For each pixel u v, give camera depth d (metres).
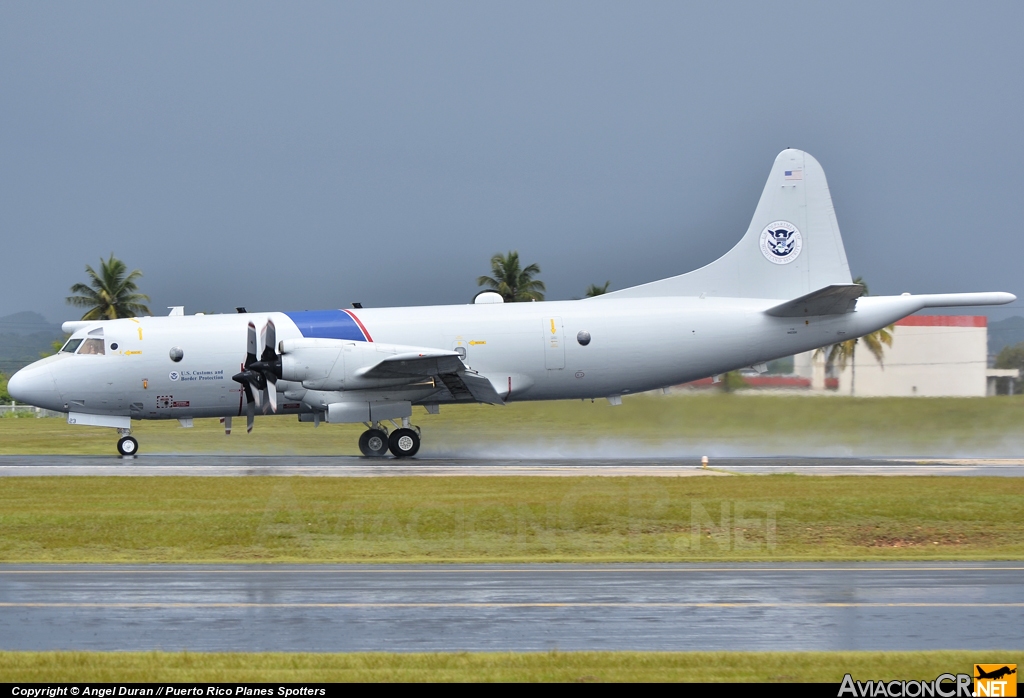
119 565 50.28
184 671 32.06
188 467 93.81
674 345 110.31
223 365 106.50
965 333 160.75
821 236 116.56
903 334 161.62
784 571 48.78
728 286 115.19
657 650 34.56
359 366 100.38
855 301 109.88
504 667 32.59
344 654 33.88
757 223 115.75
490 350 107.69
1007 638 36.25
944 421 142.75
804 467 98.44
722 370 113.12
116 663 32.91
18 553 54.31
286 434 153.25
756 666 32.88
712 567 50.03
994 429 138.88
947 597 42.66
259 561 51.84
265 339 100.81
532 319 109.38
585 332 109.25
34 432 161.62
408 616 38.88
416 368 98.88
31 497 73.19
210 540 58.00
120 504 69.88
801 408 143.38
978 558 53.72
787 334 111.88
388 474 88.31
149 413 107.69
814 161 117.31
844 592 43.62
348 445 132.75
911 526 65.12
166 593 42.94
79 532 59.91
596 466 97.69
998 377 158.50
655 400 140.62
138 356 105.06
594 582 45.59
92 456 110.31
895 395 143.00
